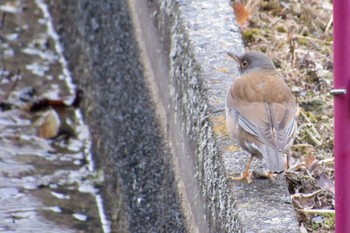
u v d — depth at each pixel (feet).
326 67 37.93
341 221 23.90
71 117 49.88
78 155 47.01
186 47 34.86
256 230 25.55
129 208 39.17
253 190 27.73
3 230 40.65
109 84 45.52
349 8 22.58
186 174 33.68
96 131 47.01
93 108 48.19
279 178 28.48
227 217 27.55
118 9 44.91
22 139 48.32
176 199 34.68
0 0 63.41
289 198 27.37
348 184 23.59
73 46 54.44
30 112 50.55
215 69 33.24
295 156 32.48
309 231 28.71
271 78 30.17
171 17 37.11
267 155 27.50
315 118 34.76
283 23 40.83
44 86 52.95
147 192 37.88
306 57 38.19
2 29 59.82
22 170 45.60
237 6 40.73
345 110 23.16
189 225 32.94
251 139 28.48
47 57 56.44
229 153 29.40
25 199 43.21
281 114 28.78
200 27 35.70
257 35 39.78
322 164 31.89
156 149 37.99
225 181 28.37
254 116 28.68
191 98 33.40
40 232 40.68
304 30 40.52
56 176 45.21
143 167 38.86
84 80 50.85
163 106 38.14
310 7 41.47
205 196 30.53
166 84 37.47
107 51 46.39
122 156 41.52
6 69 54.90
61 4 58.23
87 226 41.34
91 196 43.60
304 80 37.11
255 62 32.35
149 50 40.63
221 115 31.12
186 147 33.73
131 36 43.09
